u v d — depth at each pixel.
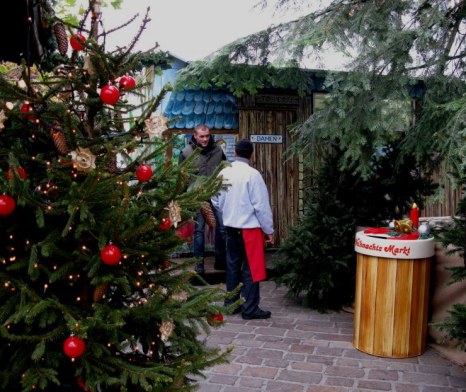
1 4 2.83
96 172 1.92
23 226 2.11
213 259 7.95
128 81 2.14
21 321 2.06
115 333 2.07
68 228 1.91
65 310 1.99
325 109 4.96
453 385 3.79
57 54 2.98
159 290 2.18
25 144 2.18
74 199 1.95
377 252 4.29
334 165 5.86
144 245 2.19
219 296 2.41
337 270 5.69
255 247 5.28
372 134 4.93
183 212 2.35
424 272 4.33
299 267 5.65
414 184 5.75
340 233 5.60
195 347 2.47
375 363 4.21
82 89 2.11
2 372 2.02
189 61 7.60
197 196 2.34
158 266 2.38
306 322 5.33
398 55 4.49
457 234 4.02
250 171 5.20
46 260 2.12
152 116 2.13
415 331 4.34
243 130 8.25
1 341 2.12
